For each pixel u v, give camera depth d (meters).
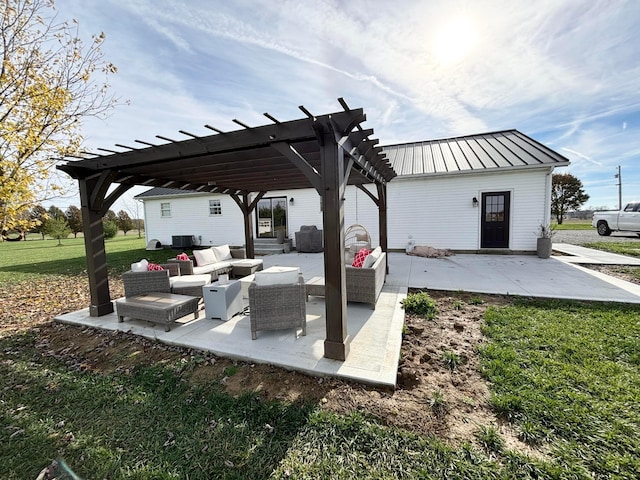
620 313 3.91
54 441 2.07
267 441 1.99
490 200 9.48
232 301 4.32
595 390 2.31
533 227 9.03
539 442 1.87
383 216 6.78
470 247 9.77
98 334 3.92
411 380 2.63
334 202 2.83
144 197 14.84
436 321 3.97
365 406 2.29
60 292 6.46
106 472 1.80
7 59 5.70
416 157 11.40
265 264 8.80
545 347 3.05
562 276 6.25
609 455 1.74
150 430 2.15
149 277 4.61
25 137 5.90
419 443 1.90
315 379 2.69
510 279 6.10
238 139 3.17
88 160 4.25
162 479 1.74
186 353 3.28
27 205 5.92
